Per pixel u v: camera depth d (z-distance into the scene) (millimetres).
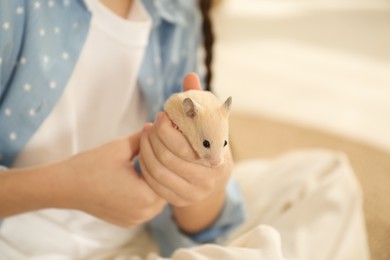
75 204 538
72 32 594
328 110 1666
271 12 2908
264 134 1470
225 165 511
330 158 805
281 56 2182
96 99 642
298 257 630
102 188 526
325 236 667
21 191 527
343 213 694
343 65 2076
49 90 585
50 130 610
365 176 1210
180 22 703
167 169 497
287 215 698
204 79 756
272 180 777
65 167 529
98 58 625
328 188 719
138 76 667
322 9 2998
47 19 576
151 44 678
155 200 538
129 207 534
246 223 722
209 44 735
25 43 571
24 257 604
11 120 587
